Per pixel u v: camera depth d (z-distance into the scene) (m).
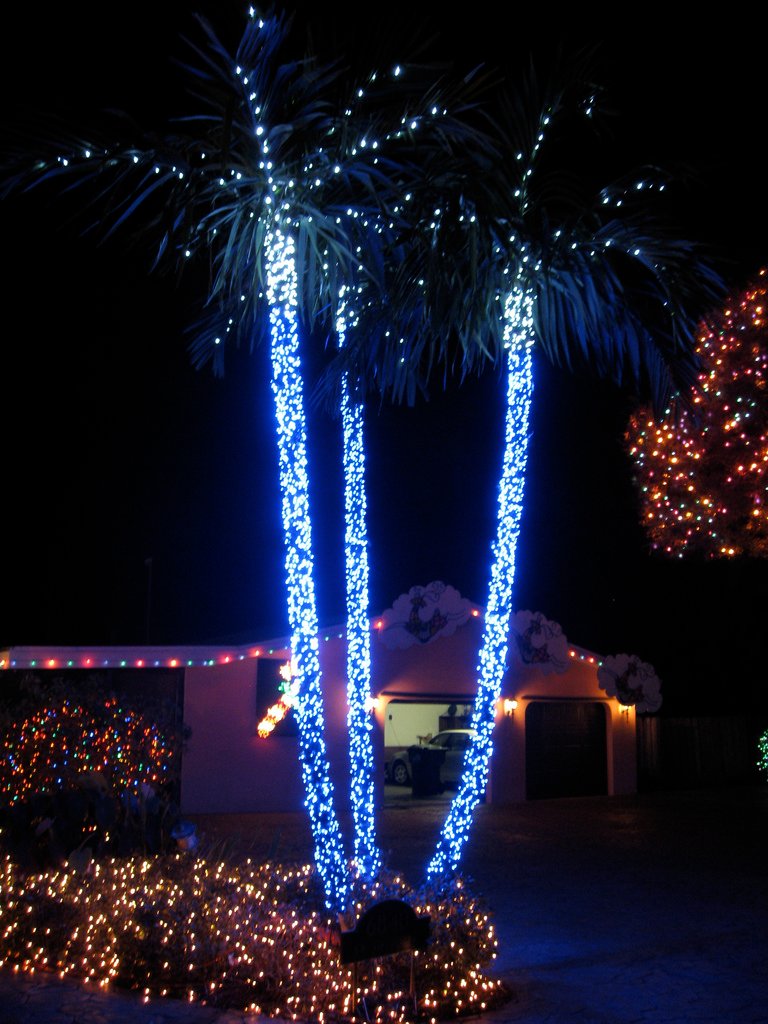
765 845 16.30
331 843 7.42
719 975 8.28
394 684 21.91
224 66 6.97
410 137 7.36
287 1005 6.62
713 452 16.62
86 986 6.93
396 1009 6.77
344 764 20.17
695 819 19.72
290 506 7.50
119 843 9.53
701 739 26.72
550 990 7.77
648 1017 7.12
